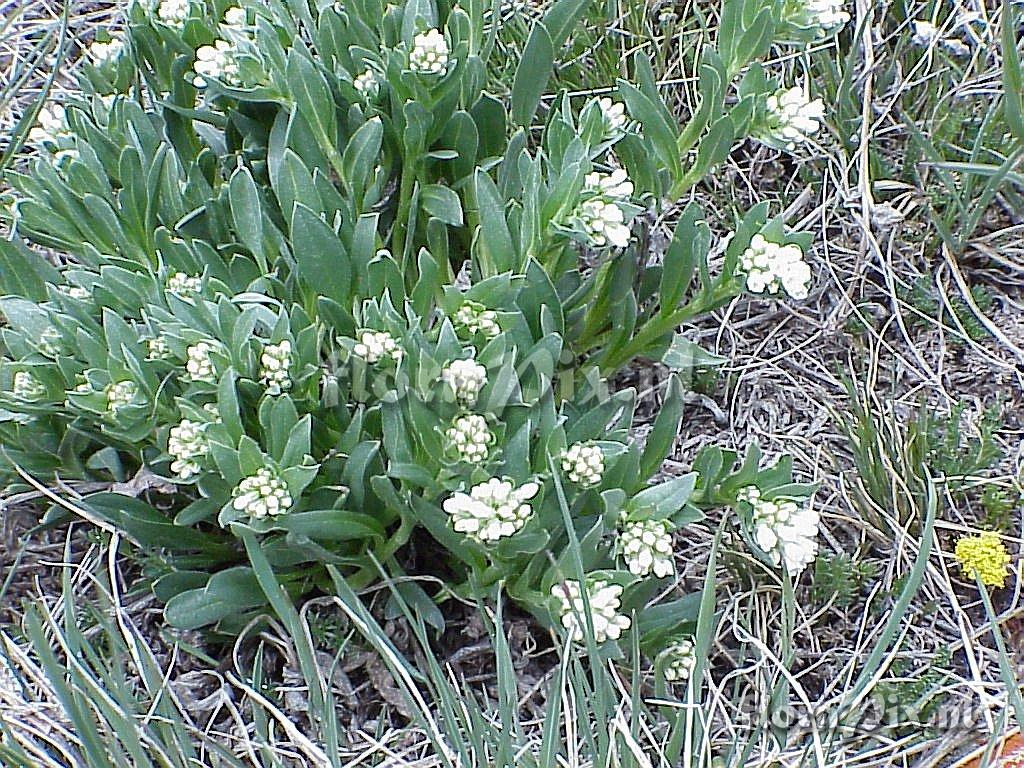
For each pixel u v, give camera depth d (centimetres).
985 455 46
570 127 41
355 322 39
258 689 39
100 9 64
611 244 41
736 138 43
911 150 55
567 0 45
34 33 61
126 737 34
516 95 44
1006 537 45
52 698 40
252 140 45
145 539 40
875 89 57
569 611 36
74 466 42
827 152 56
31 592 44
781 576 44
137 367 37
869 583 44
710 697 40
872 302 53
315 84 40
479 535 34
